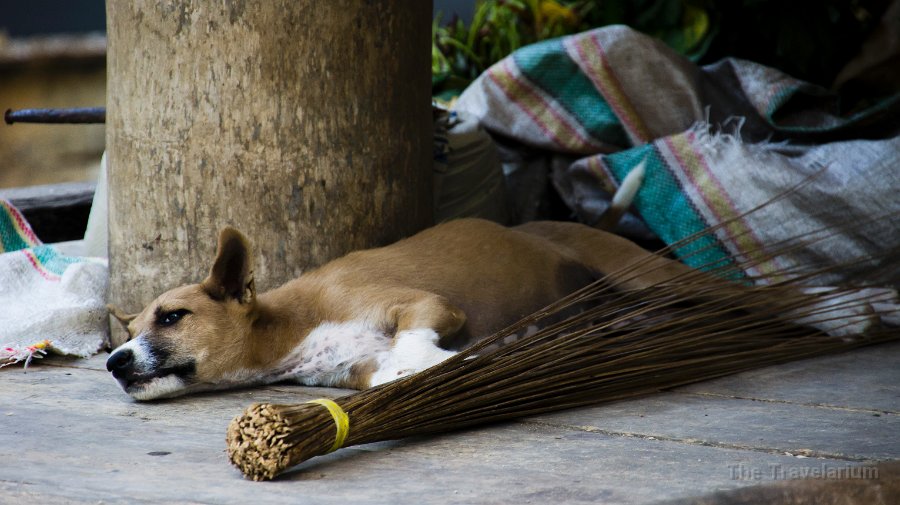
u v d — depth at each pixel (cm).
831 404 429
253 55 480
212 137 487
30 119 671
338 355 464
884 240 598
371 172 509
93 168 1577
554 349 428
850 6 757
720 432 389
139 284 508
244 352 451
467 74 850
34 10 1683
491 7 880
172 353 436
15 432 395
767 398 439
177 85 486
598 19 834
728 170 620
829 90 723
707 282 518
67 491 324
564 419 414
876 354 519
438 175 633
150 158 496
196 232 495
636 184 620
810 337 516
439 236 518
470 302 496
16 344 511
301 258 498
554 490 325
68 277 548
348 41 492
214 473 346
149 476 342
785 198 606
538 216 723
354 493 325
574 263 551
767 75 679
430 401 385
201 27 479
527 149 726
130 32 494
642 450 369
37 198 782
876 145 617
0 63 1520
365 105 502
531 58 688
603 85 673
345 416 357
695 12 778
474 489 327
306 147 491
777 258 605
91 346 528
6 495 321
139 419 416
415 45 527
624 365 443
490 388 401
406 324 454
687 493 319
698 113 666
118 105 507
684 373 459
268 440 335
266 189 490
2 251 619
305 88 487
